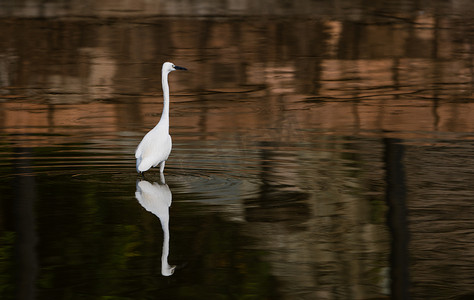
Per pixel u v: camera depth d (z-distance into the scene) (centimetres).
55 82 2506
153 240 995
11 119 1955
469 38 3331
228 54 3009
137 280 862
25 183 1294
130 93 2356
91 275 874
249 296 820
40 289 831
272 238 1008
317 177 1353
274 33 3478
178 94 2350
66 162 1455
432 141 1673
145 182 1312
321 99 2250
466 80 2534
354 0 4644
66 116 2002
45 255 939
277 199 1202
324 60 2889
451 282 862
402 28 3588
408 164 1452
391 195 1230
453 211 1137
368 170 1397
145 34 3450
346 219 1097
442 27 3619
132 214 1112
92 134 1761
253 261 919
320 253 954
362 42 3259
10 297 808
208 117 2000
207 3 4488
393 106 2133
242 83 2511
